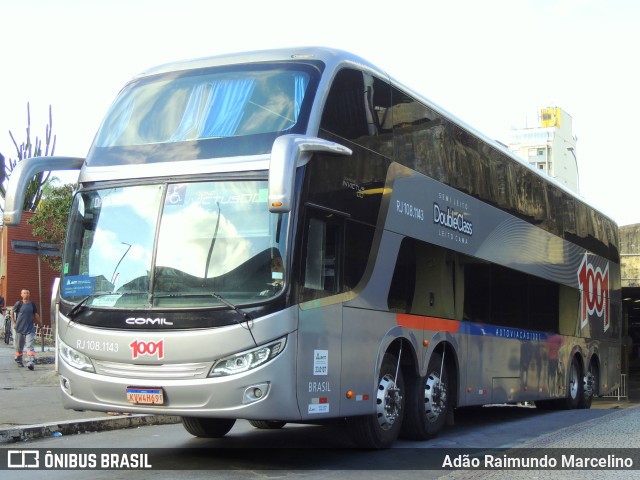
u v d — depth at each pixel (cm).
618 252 2409
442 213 1184
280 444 1042
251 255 802
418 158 1120
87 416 1164
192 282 805
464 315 1243
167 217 836
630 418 1439
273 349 780
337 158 898
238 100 882
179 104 904
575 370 1892
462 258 1248
